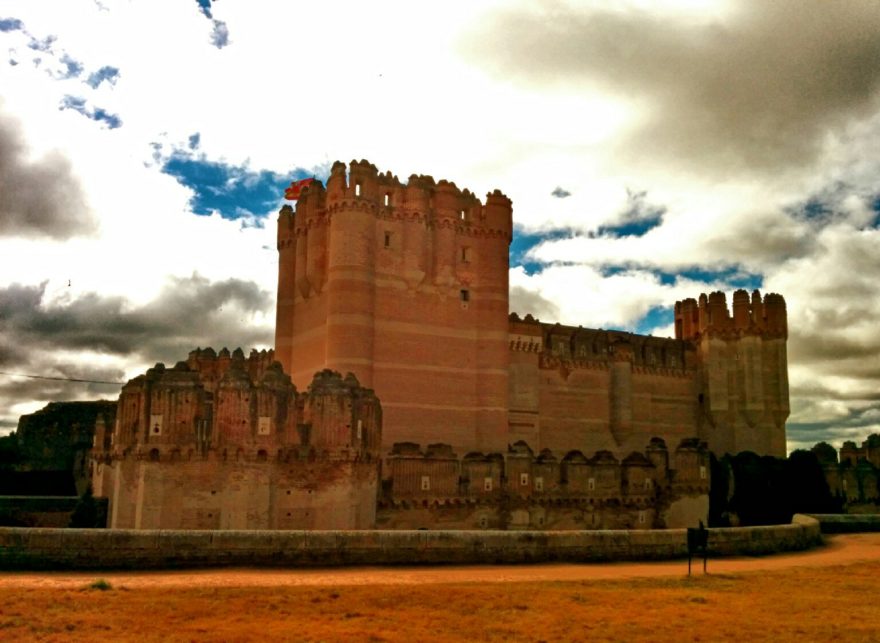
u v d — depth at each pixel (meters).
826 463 82.94
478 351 69.06
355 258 63.25
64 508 56.19
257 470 39.94
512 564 32.50
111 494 48.22
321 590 25.58
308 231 68.06
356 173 64.62
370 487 44.44
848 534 48.16
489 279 70.25
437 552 31.95
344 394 42.81
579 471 62.59
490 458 57.47
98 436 53.44
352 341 62.00
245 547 30.06
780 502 81.81
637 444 88.12
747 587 27.67
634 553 34.38
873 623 22.11
